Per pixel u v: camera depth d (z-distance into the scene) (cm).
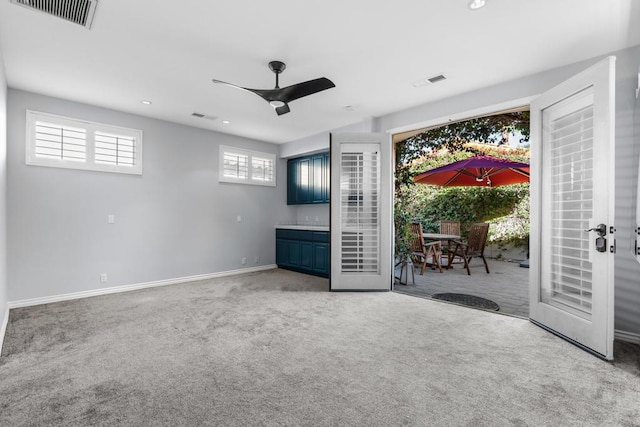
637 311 250
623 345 245
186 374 199
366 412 161
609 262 219
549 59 276
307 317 310
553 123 276
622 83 259
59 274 369
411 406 166
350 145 422
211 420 154
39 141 357
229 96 362
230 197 539
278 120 458
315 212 608
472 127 680
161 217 454
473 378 194
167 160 461
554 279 276
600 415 158
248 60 278
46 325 287
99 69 296
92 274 393
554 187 276
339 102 382
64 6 205
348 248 423
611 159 219
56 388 183
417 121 395
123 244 419
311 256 532
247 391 180
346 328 280
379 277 416
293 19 220
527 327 284
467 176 607
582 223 252
